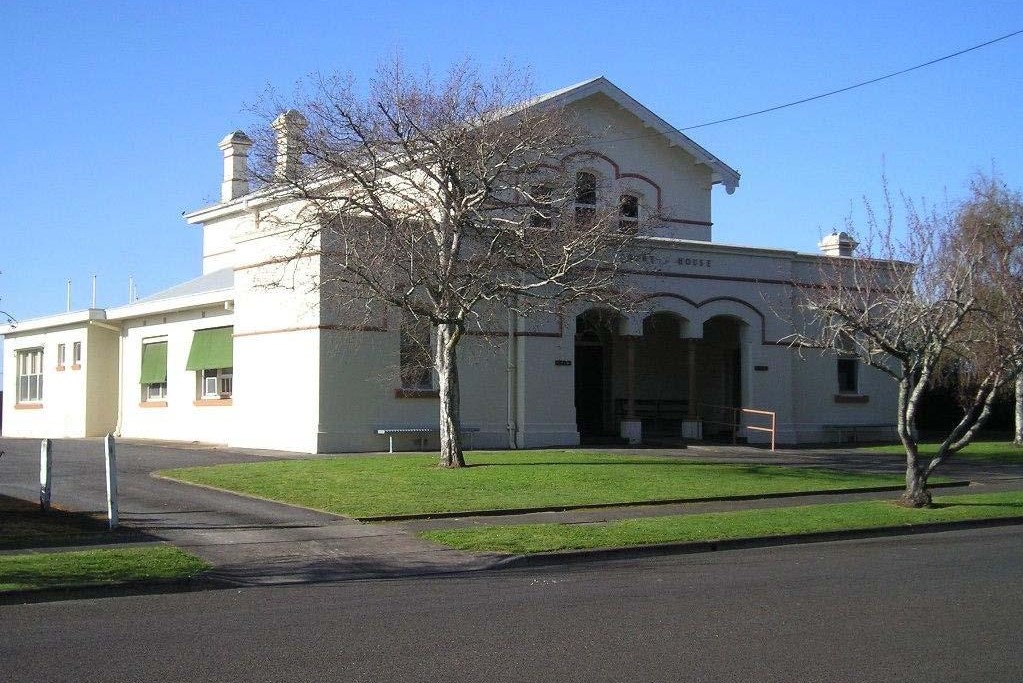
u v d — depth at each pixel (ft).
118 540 48.57
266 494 62.90
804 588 40.24
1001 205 106.93
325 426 86.69
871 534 57.47
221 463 78.69
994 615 34.76
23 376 139.03
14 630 32.53
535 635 31.68
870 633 31.96
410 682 26.32
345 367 87.76
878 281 78.38
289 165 72.08
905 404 66.80
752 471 80.94
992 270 73.87
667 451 95.20
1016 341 67.05
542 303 85.61
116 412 122.31
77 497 60.90
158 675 26.94
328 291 84.12
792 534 54.70
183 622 33.81
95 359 121.19
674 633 31.94
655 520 57.16
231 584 41.24
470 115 73.36
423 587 40.96
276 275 90.33
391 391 89.97
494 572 44.80
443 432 74.90
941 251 76.95
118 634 31.91
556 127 76.13
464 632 32.12
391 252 70.90
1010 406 135.33
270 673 27.14
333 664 28.07
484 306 90.79
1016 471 90.89
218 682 26.30
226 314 101.35
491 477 70.33
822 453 100.07
